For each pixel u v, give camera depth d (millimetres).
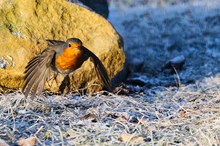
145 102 17938
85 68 18484
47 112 16469
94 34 18969
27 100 16859
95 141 13727
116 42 18922
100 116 16000
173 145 13742
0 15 18312
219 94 18375
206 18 31375
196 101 18094
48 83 18000
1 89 17969
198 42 28531
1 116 15641
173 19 31672
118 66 19047
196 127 14914
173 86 21578
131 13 33906
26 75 13984
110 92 19000
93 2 24203
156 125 15266
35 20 18609
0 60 17781
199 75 23344
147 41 29219
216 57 26391
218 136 14227
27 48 18078
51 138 14281
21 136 14359
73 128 14773
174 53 27625
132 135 14047
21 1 18688
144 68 25078
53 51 14055
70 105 17312
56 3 19047
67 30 18875
